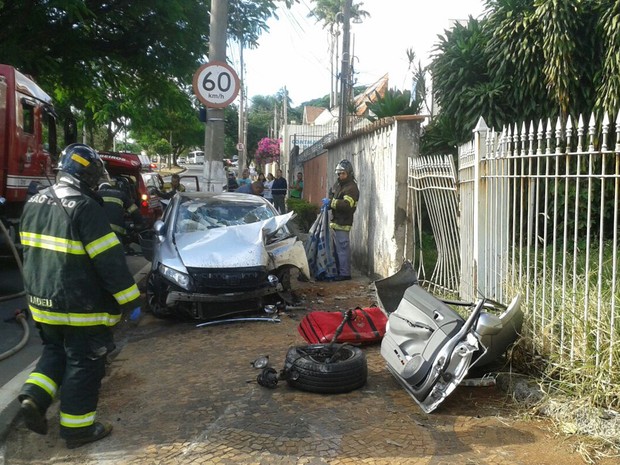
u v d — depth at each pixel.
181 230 7.71
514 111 9.73
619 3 8.45
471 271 5.83
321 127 38.91
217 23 9.77
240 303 7.07
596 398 3.85
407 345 4.61
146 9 12.95
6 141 9.01
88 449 3.82
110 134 28.72
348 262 9.58
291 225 8.82
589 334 4.09
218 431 3.97
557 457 3.51
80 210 3.70
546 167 4.42
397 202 8.36
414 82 13.91
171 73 14.91
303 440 3.81
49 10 11.77
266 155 48.75
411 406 4.34
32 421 3.75
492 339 4.32
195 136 32.56
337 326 5.72
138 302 3.90
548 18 8.91
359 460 3.55
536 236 4.57
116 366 5.44
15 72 9.18
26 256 3.83
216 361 5.47
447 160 6.82
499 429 3.91
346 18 17.34
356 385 4.66
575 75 8.90
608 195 7.50
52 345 3.94
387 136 8.92
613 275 3.85
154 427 4.08
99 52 14.27
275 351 5.76
